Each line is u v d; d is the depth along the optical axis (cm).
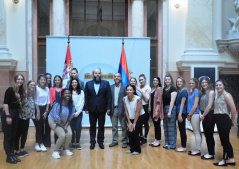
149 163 404
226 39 773
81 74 711
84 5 860
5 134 405
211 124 424
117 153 462
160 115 497
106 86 499
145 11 843
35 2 798
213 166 392
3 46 718
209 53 757
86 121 724
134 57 719
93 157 436
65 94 439
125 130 505
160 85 515
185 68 747
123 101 472
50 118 445
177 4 782
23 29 743
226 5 811
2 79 704
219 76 824
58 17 788
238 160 425
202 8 765
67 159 425
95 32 866
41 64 819
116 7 869
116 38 717
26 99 444
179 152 472
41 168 379
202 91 444
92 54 714
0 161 413
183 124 477
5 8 732
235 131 695
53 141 554
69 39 703
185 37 770
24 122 443
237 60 791
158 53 846
